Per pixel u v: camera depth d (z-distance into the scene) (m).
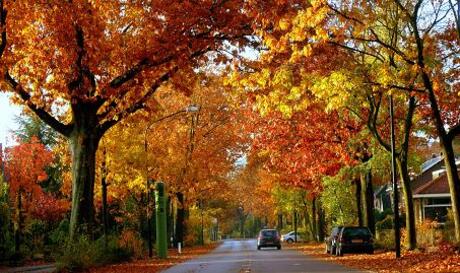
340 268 22.62
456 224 22.14
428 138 35.25
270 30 20.75
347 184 44.47
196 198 58.47
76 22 22.73
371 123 27.89
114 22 25.12
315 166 36.25
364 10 20.23
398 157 28.23
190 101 48.38
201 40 24.98
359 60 24.88
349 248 31.81
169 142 45.53
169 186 46.28
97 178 37.72
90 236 24.92
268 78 19.52
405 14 21.42
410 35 23.50
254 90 20.31
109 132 36.16
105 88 24.47
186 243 64.69
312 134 35.19
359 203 40.88
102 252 26.28
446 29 23.14
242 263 28.64
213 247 62.84
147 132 39.31
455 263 19.30
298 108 19.81
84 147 25.25
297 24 17.52
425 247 27.77
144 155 36.59
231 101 43.66
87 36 23.25
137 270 24.48
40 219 44.81
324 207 49.81
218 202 90.38
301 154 36.19
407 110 29.47
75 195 25.02
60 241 24.55
